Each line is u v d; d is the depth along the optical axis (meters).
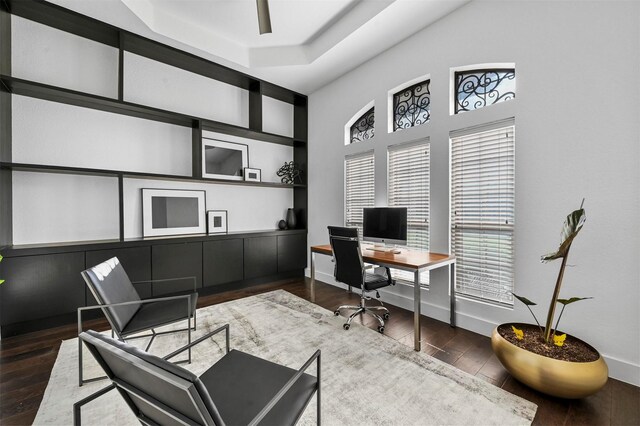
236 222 4.24
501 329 2.03
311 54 3.60
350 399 1.65
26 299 2.46
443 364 2.03
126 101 3.15
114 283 2.09
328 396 1.67
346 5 2.92
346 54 3.44
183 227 3.69
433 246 2.93
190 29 3.19
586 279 1.98
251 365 1.31
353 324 2.71
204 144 3.92
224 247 3.71
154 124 3.51
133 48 3.23
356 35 3.06
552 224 2.13
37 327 2.55
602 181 1.90
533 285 2.24
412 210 3.20
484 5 2.49
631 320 1.80
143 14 2.79
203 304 3.26
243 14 3.03
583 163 1.98
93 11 2.66
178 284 3.31
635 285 1.79
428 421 1.48
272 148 4.67
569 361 1.60
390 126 3.42
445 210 2.83
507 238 2.44
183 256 3.35
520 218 2.31
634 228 1.79
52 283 2.57
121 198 3.00
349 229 2.55
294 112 4.91
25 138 2.70
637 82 1.77
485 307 2.53
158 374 0.75
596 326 1.93
